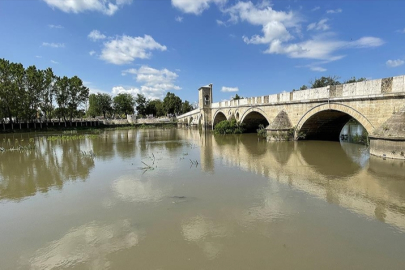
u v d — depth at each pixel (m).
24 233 7.30
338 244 6.28
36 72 52.09
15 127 51.19
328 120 24.28
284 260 5.65
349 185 10.81
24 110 48.25
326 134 26.59
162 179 12.44
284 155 18.14
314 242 6.38
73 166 16.30
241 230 7.05
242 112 37.34
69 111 61.06
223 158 17.66
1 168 15.98
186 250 6.12
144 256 5.92
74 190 11.15
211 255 5.89
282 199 9.34
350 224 7.32
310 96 22.64
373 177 11.86
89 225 7.63
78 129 58.75
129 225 7.52
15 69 48.31
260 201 9.17
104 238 6.83
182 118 73.25
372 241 6.39
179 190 10.64
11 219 8.28
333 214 8.00
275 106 28.41
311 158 16.78
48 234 7.19
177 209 8.59
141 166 15.72
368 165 14.15
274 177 12.33
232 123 38.06
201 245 6.34
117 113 108.25
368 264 5.48
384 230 6.96
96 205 9.24
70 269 5.55
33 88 51.94
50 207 9.22
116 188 11.22
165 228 7.26
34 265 5.76
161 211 8.46
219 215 8.05
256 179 12.03
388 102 15.82
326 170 13.47
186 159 17.70
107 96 104.31
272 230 7.03
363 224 7.31
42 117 62.41
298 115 24.66
